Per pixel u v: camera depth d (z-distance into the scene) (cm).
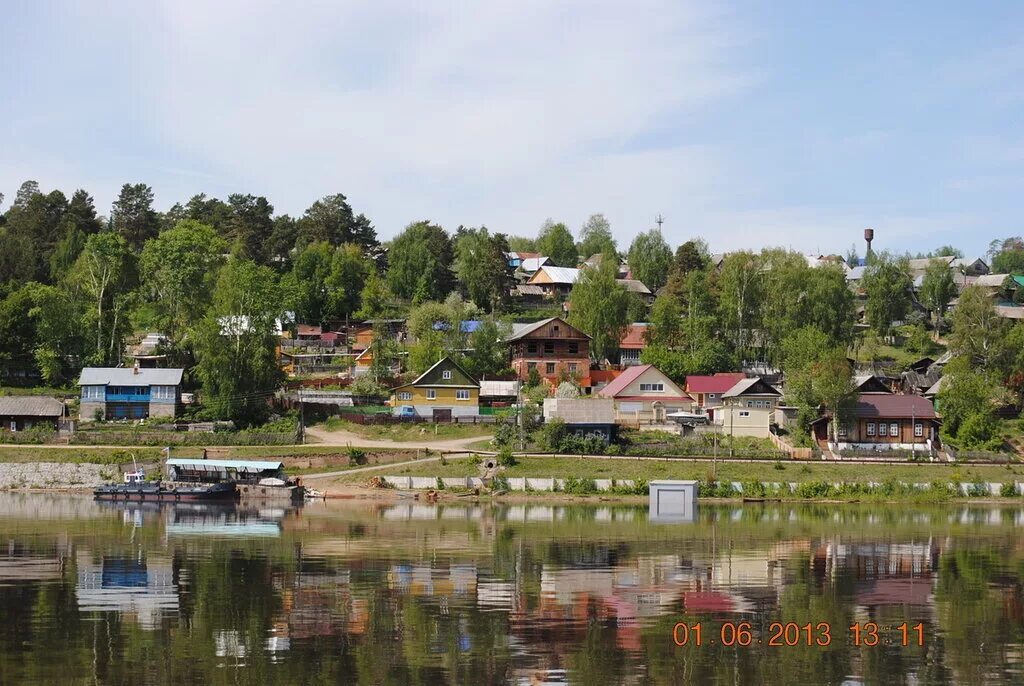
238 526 7894
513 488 9844
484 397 12775
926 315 19138
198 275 14475
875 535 7475
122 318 14200
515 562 6281
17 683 3962
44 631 4650
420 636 4609
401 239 19638
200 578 5778
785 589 5584
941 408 11925
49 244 18238
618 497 9688
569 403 11100
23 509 8956
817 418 11600
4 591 5416
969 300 14212
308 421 12131
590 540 7156
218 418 11894
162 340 14338
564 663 4253
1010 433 11981
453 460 10406
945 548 6912
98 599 5250
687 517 8494
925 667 4244
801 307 15588
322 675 4088
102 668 4141
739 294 15900
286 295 15950
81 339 13812
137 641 4500
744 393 11638
